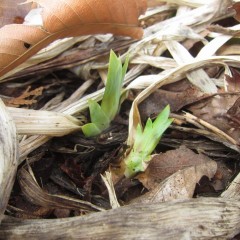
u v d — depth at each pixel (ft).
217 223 0.48
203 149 0.61
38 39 0.59
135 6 0.64
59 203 0.56
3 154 0.49
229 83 0.63
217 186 0.57
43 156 0.62
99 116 0.60
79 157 0.62
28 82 0.71
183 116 0.62
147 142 0.57
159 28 0.73
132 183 0.58
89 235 0.47
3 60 0.60
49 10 0.58
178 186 0.56
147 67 0.71
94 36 0.72
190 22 0.71
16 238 0.49
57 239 0.48
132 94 0.67
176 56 0.68
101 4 0.60
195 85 0.64
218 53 0.70
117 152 0.61
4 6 0.71
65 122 0.61
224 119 0.61
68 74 0.73
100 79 0.72
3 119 0.50
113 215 0.48
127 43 0.72
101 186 0.59
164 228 0.47
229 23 0.74
